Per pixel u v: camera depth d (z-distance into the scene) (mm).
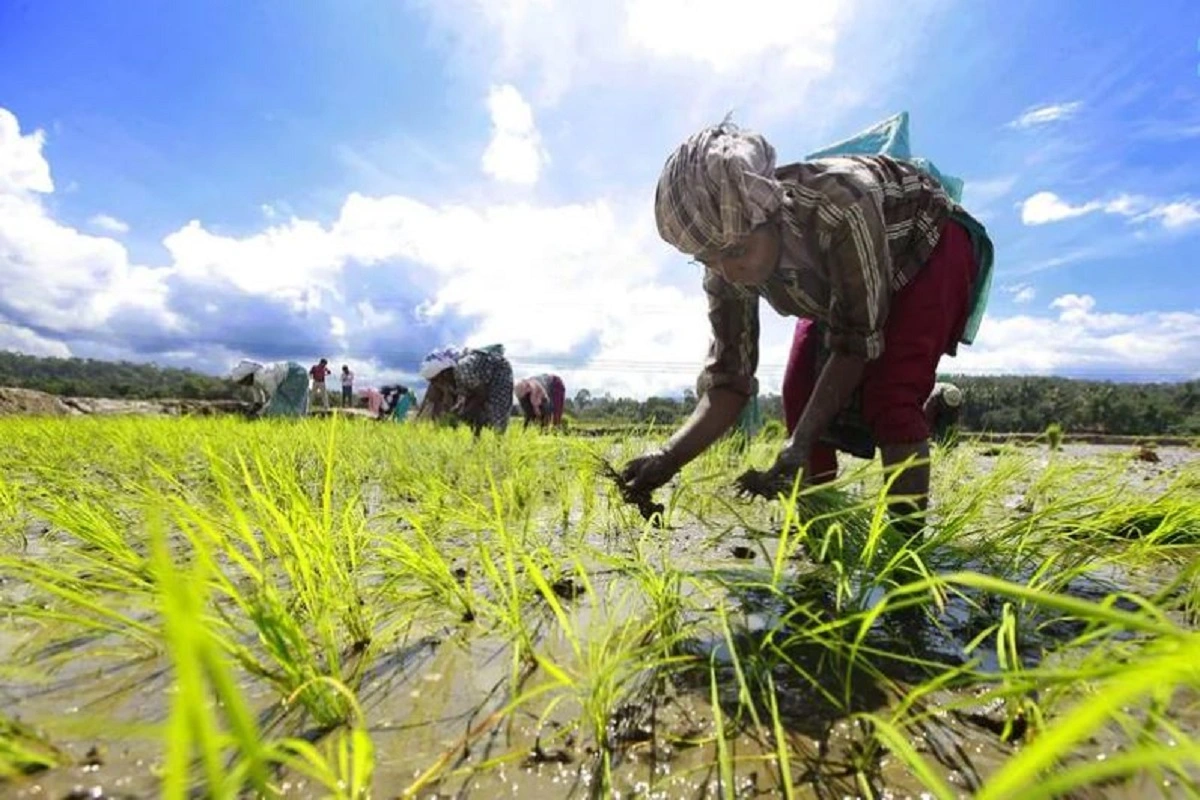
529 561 1365
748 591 1973
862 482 3133
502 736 1175
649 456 2496
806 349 2795
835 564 1744
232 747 1114
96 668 1415
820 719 1226
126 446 4816
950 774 1041
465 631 1691
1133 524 2371
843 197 1961
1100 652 1163
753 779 1043
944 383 7094
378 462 4914
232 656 1419
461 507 3125
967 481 3814
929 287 2242
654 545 2707
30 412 13094
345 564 1866
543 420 10578
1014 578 2045
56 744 1102
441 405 8672
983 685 1346
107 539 1931
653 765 1084
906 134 2965
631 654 1287
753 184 1888
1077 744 1097
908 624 1707
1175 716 1159
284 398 12445
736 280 2156
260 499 1625
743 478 2016
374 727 1211
